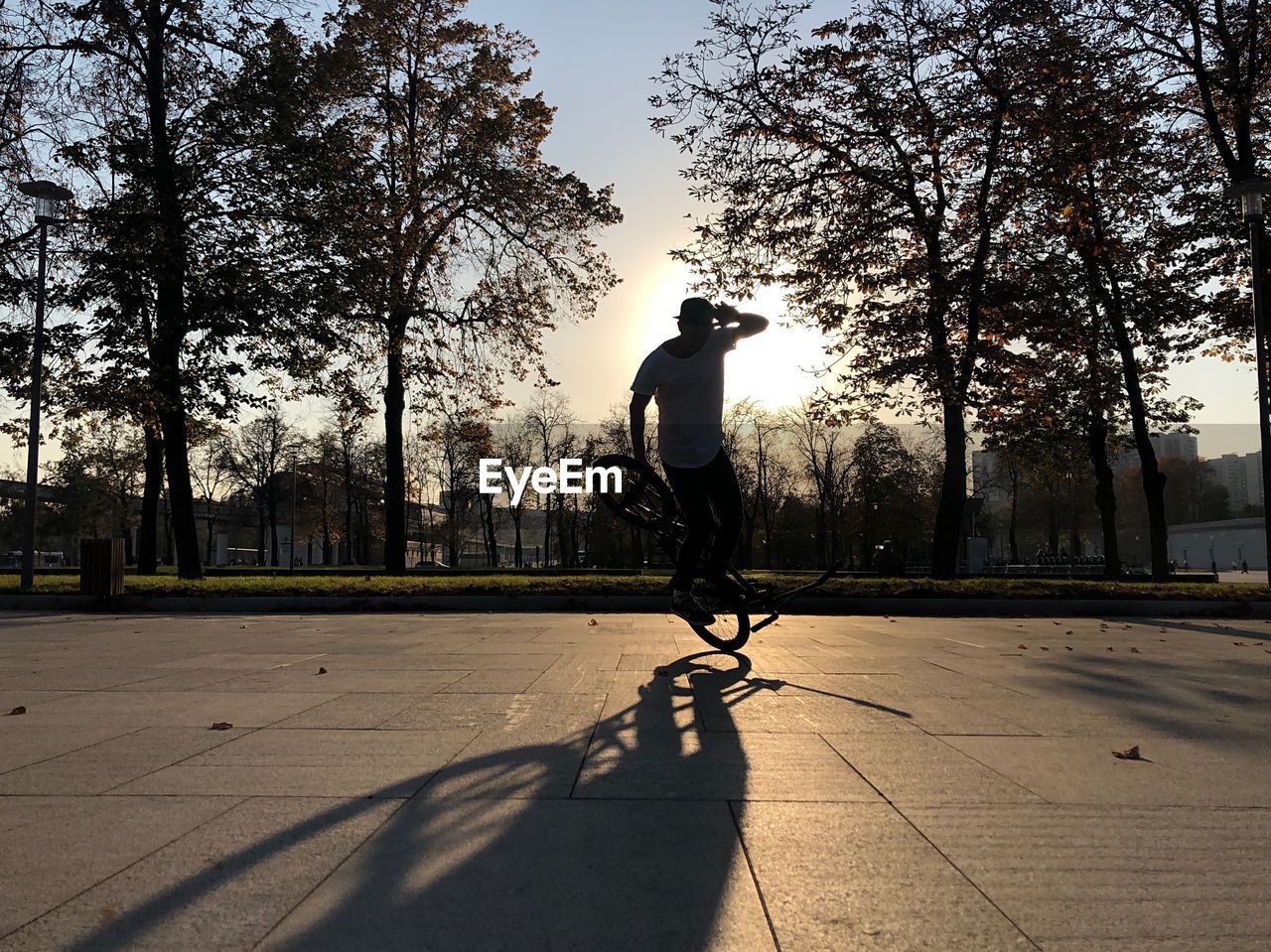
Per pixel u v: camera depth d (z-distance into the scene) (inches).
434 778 134.9
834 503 2048.5
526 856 101.7
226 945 78.8
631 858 101.3
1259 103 713.6
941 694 212.7
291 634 373.4
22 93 721.0
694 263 754.8
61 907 87.1
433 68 936.9
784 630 397.1
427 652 299.9
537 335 983.6
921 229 720.3
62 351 729.0
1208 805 122.5
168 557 2311.8
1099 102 663.1
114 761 146.3
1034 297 724.7
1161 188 740.7
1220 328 763.4
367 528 2425.0
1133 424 863.7
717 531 259.1
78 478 2229.3
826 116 716.7
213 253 724.7
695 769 140.6
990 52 676.7
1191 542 2541.8
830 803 122.8
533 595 551.2
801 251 742.5
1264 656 300.2
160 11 759.7
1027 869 98.4
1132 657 294.5
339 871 96.8
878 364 748.0
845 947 79.2
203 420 826.8
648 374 241.9
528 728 171.9
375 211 807.7
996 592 557.9
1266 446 596.4
